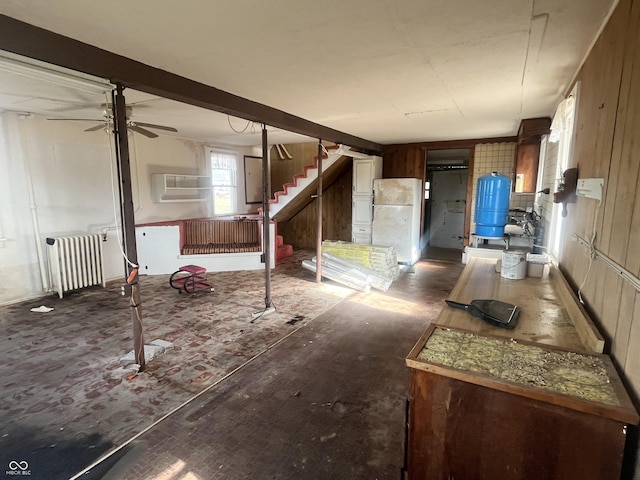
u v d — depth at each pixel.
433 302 4.45
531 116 4.12
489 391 1.19
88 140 4.96
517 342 1.47
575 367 1.26
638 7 1.30
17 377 2.66
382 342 3.30
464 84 2.89
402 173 6.97
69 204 4.80
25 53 1.81
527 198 5.66
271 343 3.26
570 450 1.09
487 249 4.29
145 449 1.95
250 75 2.65
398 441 2.02
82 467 1.82
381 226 6.36
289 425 2.15
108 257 5.31
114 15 1.71
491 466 1.23
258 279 5.50
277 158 8.23
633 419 0.97
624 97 1.40
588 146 2.02
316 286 5.13
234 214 7.50
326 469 1.82
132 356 2.95
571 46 2.10
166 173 6.05
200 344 3.23
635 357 1.12
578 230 2.08
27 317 3.86
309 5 1.61
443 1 1.58
